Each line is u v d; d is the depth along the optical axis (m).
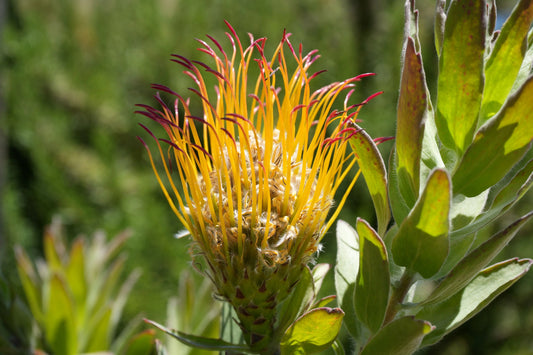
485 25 0.32
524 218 0.32
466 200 0.35
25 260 0.56
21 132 1.74
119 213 1.57
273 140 0.34
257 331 0.33
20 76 1.83
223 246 0.32
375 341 0.33
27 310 0.48
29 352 0.48
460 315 0.35
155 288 1.37
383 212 0.34
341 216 1.34
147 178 1.72
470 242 0.35
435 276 0.34
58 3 2.37
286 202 0.32
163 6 2.08
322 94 0.33
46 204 1.69
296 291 0.34
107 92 2.03
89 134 2.02
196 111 1.74
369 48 1.60
